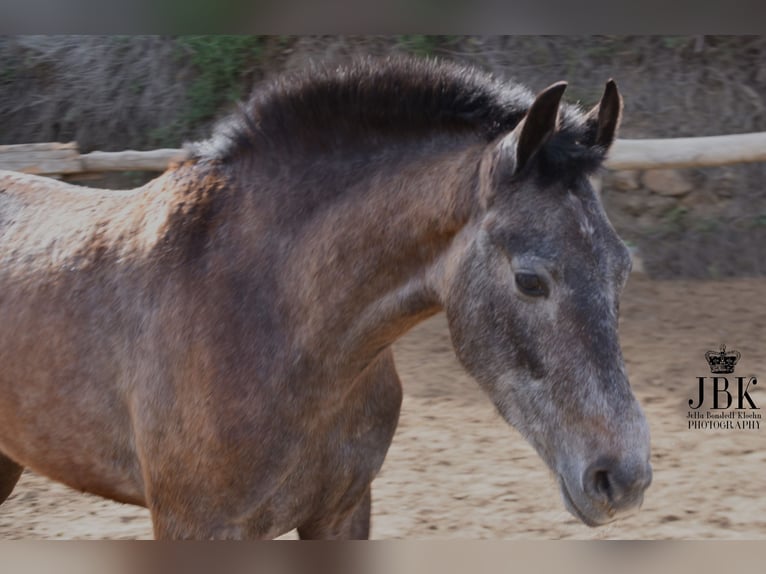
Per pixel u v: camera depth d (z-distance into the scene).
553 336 2.96
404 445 6.35
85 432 3.86
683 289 9.05
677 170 10.01
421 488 5.75
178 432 3.51
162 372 3.55
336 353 3.45
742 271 9.47
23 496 5.88
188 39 11.45
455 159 3.31
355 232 3.40
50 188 4.51
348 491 3.77
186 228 3.65
